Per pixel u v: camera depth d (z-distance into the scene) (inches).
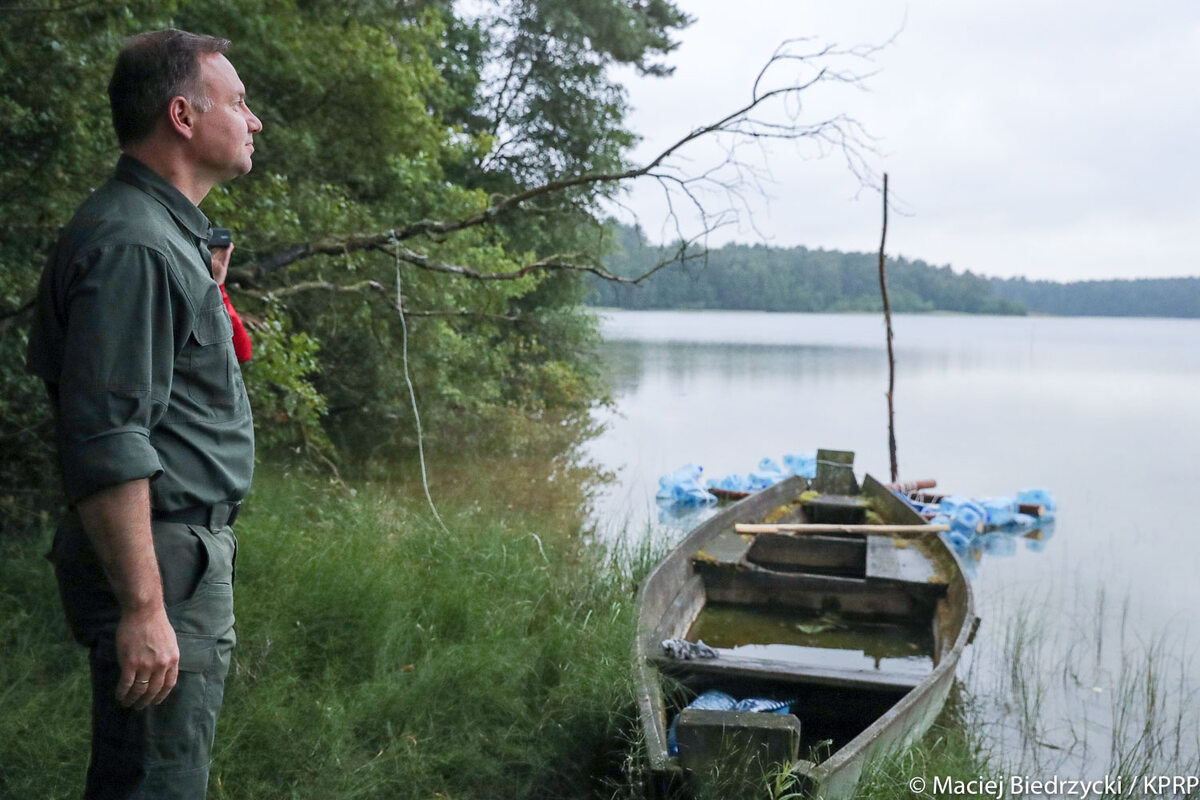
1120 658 216.1
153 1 239.3
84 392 63.7
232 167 78.2
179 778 72.6
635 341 1585.9
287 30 349.1
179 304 69.4
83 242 67.1
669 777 121.2
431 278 339.3
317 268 323.0
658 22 711.1
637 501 371.6
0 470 213.6
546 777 142.6
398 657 163.9
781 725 117.5
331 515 244.4
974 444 547.5
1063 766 162.9
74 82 197.5
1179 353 1768.0
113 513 63.9
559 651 168.7
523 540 240.2
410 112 378.3
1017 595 268.2
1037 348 1862.7
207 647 73.2
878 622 231.1
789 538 278.4
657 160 211.9
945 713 184.7
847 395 787.4
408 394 389.1
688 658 173.8
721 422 599.8
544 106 637.9
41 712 126.7
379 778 130.2
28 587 165.0
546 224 609.0
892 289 4650.6
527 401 598.5
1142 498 407.8
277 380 263.0
